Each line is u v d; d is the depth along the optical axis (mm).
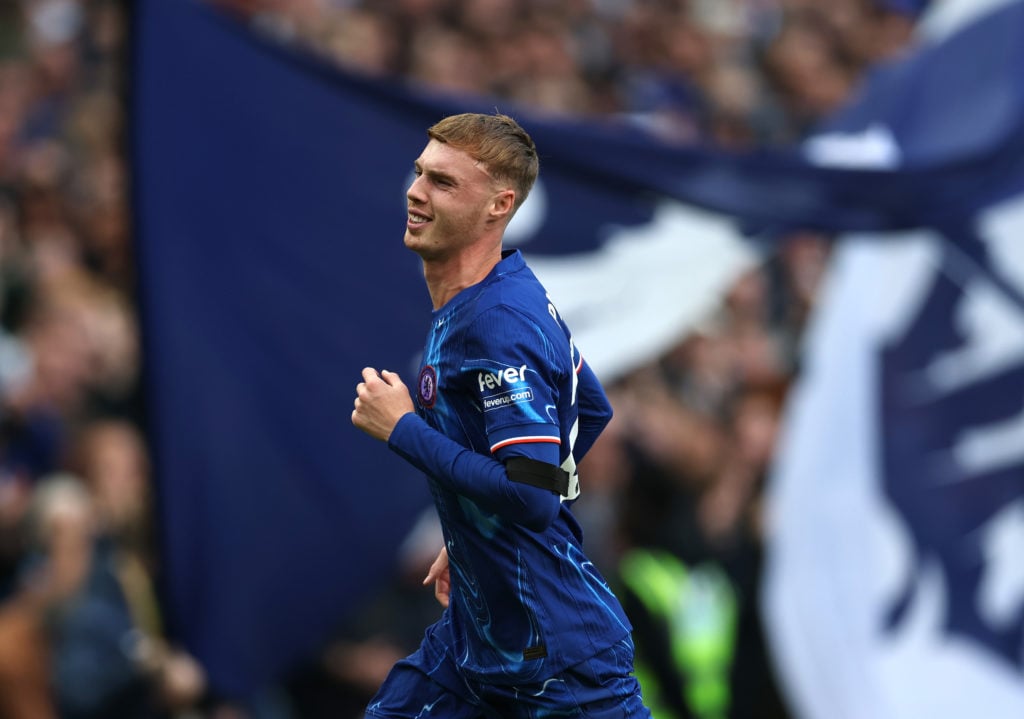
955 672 22828
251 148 19422
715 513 23953
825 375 23641
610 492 21781
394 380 10641
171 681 18797
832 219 21891
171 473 18984
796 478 23328
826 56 48531
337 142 19609
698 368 28984
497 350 10203
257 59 19500
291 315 19344
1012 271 23266
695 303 21500
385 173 19656
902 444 23422
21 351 27750
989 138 22828
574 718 10828
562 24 43031
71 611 18656
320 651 19828
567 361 10602
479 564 10711
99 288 29750
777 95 46656
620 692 10977
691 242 21375
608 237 21125
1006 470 23219
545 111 39031
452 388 10445
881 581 23094
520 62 40438
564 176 20969
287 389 19266
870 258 23594
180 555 18969
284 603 19125
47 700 18578
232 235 19328
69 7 45031
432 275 10711
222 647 18969
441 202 10406
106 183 31562
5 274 30000
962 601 23016
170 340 19062
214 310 19203
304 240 19453
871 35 49750
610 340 21156
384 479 19297
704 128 43219
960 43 24078
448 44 39344
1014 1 23500
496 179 10430
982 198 22719
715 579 23375
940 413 23422
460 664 11117
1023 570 22984
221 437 19047
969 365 23406
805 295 33000
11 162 37281
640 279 21219
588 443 11742
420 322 19531
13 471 24109
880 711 22641
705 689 22562
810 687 22797
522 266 10742
